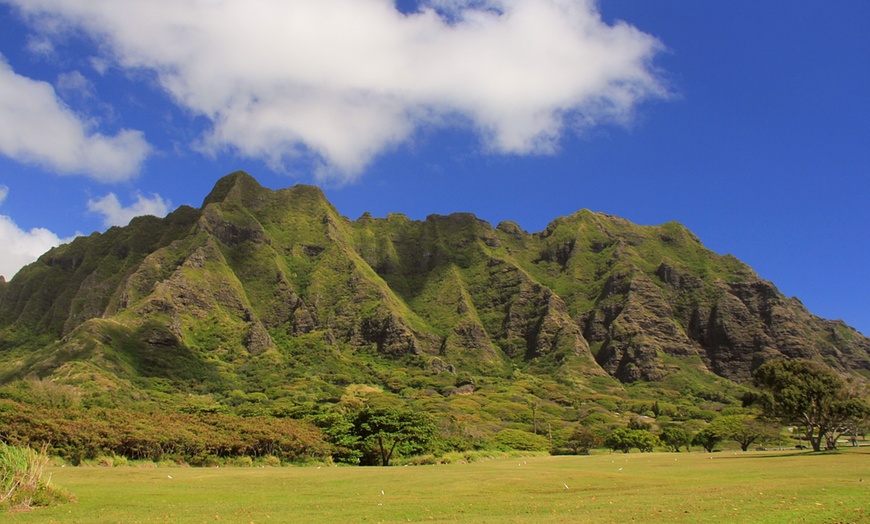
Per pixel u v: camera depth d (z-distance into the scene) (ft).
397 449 264.11
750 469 169.37
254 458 229.86
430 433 270.67
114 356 540.52
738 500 96.84
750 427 378.32
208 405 372.99
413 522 82.02
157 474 157.58
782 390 260.01
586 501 102.68
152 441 201.77
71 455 179.83
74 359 515.50
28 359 579.89
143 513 89.40
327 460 245.86
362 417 266.77
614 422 537.65
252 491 122.83
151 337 616.80
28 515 84.94
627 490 120.26
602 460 256.93
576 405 647.15
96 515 86.38
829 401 253.03
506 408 554.05
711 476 149.79
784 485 118.62
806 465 176.24
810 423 261.03
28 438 172.55
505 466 213.25
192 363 617.21
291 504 101.96
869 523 75.10
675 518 80.48
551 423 520.42
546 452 372.58
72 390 365.20
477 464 236.63
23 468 95.14
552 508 94.48
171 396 492.13
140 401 436.35
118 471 164.35
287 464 233.96
